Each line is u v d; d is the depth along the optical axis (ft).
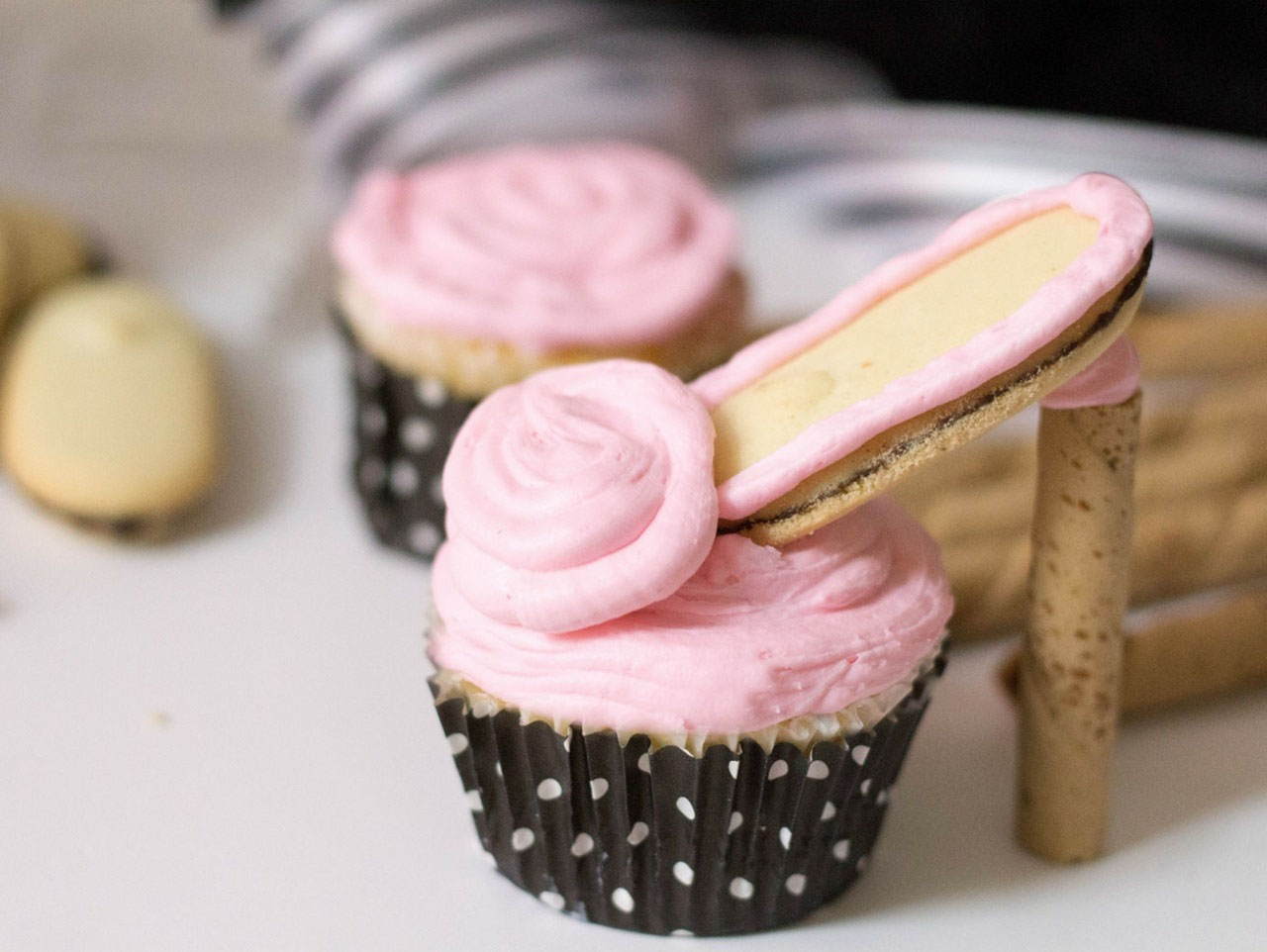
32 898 1.03
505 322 1.25
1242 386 1.35
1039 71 1.86
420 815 1.09
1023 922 1.03
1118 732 1.16
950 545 1.22
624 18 1.84
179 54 1.68
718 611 0.97
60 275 1.50
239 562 1.30
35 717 1.15
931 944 1.02
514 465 0.99
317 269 1.59
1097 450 0.99
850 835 1.03
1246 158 1.65
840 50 1.93
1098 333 0.93
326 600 1.26
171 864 1.06
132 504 1.29
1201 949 1.02
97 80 1.66
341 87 1.77
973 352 0.93
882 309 1.00
